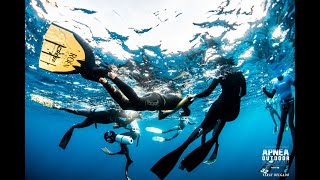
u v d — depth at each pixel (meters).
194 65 8.32
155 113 17.36
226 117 5.31
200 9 6.05
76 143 56.31
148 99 4.27
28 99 16.73
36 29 6.73
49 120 28.02
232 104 5.28
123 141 7.09
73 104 14.52
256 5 6.14
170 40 6.96
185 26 6.53
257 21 6.75
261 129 43.34
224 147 72.50
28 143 59.00
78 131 36.31
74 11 6.01
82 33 6.59
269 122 36.09
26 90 13.31
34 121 29.44
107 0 5.75
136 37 6.77
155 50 7.33
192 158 4.62
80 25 6.39
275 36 7.75
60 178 47.19
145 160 102.81
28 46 7.82
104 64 7.67
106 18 6.19
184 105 5.29
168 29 6.59
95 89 11.30
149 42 6.98
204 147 4.82
